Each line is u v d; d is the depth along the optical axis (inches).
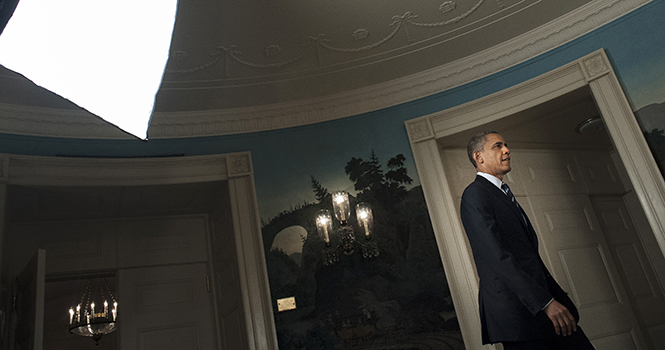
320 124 177.0
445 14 149.3
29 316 133.8
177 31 135.1
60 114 155.1
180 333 173.0
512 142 189.2
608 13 153.8
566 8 154.9
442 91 174.4
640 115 143.9
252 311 150.3
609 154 219.8
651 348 186.9
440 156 167.8
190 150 167.8
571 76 156.1
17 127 148.7
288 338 149.1
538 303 77.4
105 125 160.4
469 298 150.4
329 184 169.0
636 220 213.2
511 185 184.9
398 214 163.6
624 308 177.6
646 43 146.5
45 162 147.1
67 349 288.0
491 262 82.7
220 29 138.2
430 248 158.6
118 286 170.9
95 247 172.9
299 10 137.3
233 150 171.2
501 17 153.9
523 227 89.7
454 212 160.4
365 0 137.9
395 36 154.9
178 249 183.2
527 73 165.2
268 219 162.9
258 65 155.4
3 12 20.1
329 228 162.7
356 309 153.4
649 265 207.3
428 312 151.8
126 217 180.1
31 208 158.1
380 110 177.0
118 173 155.5
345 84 173.8
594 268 181.6
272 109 177.0
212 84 159.5
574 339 82.4
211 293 181.8
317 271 158.1
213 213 185.8
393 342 149.5
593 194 202.5
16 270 159.5
